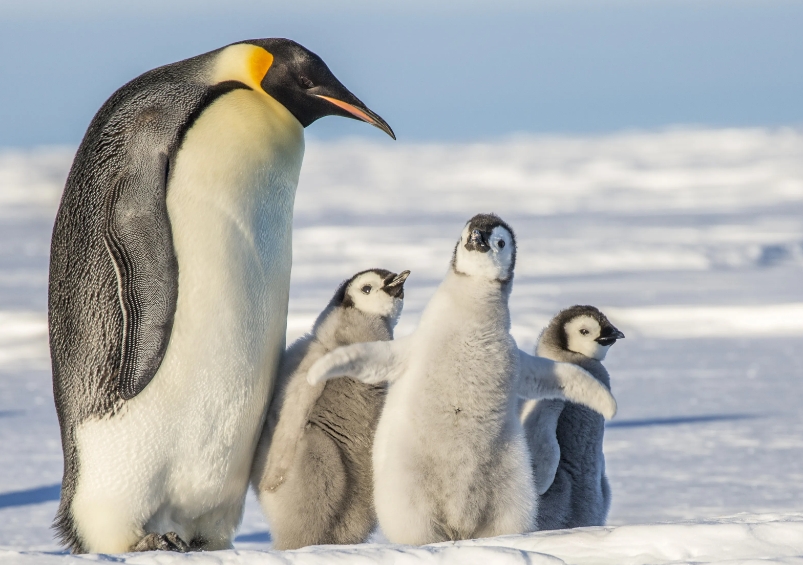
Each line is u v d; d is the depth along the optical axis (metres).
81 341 12.93
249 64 13.90
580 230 88.25
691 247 71.62
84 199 13.09
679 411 29.78
